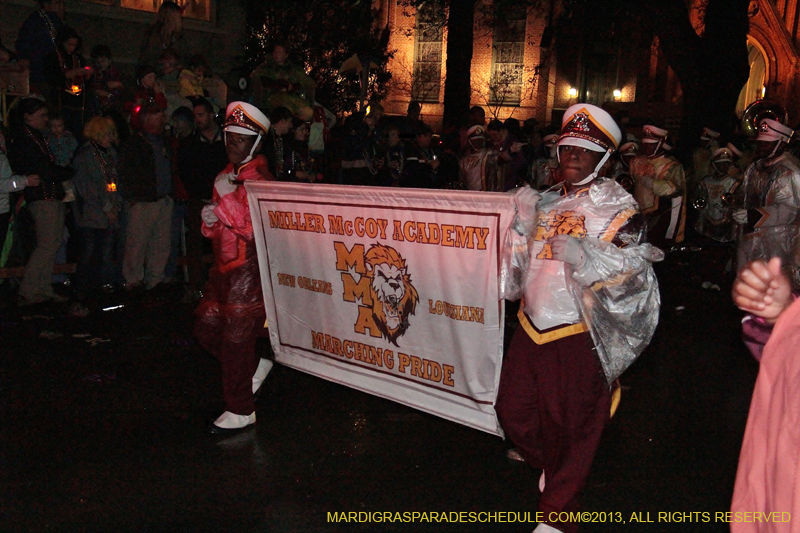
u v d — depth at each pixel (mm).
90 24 11719
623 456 4746
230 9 13836
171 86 9602
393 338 3992
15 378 5680
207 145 7992
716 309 9102
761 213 6363
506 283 3453
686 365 6793
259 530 3658
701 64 16844
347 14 17484
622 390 6043
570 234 3326
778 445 1625
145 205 8102
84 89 9172
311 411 5285
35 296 7688
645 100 26812
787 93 31016
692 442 5008
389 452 4629
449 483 4227
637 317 3312
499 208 3400
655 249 3291
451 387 3756
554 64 26750
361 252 4062
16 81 8305
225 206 4484
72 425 4863
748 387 6207
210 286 4742
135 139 7992
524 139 12617
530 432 3576
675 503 4113
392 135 9797
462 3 14453
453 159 10992
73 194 7785
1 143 7078
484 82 27438
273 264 4602
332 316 4309
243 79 9477
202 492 4020
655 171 10047
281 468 4352
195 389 5598
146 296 8266
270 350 5418
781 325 1725
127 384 5656
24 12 10820
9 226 7883
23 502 3859
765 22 30797
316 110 9758
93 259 8062
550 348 3404
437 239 3658
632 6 17672
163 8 10359
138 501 3902
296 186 4277
